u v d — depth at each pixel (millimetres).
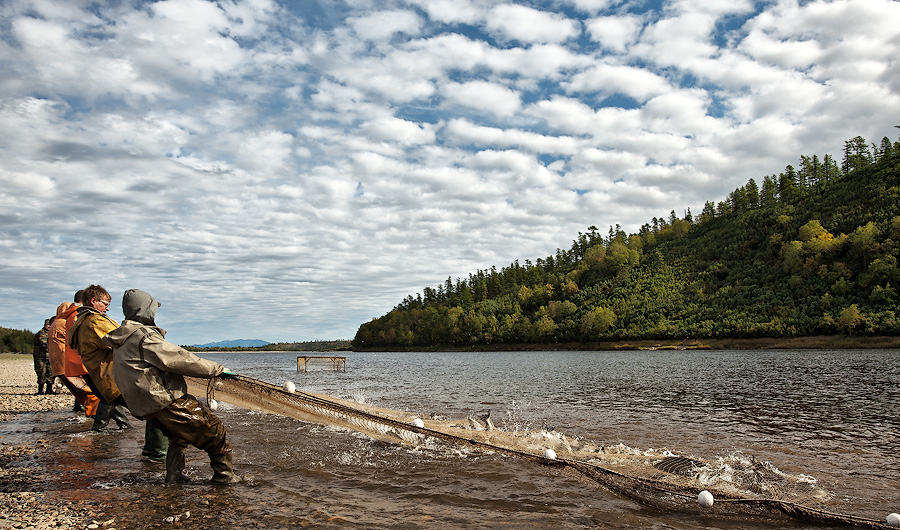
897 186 120688
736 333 99250
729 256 144125
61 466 7820
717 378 30359
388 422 8164
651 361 58438
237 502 6062
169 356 6156
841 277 102125
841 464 8797
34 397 17266
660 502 6316
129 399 6199
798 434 11719
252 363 89812
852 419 13938
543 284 186125
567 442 9766
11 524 5203
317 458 8594
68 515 5512
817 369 36688
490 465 8141
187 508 5793
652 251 178750
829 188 147750
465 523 5516
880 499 6770
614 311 138250
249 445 9609
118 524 5242
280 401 8164
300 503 6090
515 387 25672
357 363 80562
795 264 115375
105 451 8914
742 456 9344
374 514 5754
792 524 5789
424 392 23109
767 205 164875
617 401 18844
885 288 90375
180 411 6340
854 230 115125
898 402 17734
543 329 139375
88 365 7328
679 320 117688
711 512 6070
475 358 95062
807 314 96125
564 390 23703
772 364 44875
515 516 5809
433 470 7844
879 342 79125
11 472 7441
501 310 177375
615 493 6691
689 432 11969
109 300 7727
